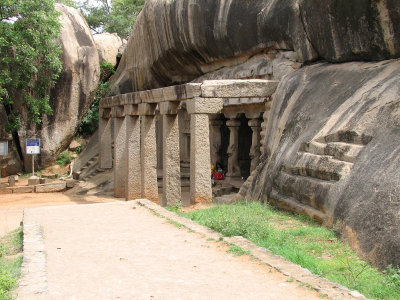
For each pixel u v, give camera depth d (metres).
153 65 21.78
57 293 5.23
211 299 4.99
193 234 8.17
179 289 5.33
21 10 18.69
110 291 5.30
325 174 8.95
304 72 12.80
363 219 7.05
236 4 15.66
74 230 8.82
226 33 16.19
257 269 5.96
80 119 23.36
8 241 8.99
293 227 8.60
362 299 4.76
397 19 9.88
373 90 9.47
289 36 13.60
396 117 8.14
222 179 19.11
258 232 7.86
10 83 19.81
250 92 13.05
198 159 12.54
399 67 9.65
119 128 18.45
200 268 6.11
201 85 12.41
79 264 6.43
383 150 7.81
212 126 19.97
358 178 7.88
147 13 21.12
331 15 11.50
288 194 10.22
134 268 6.20
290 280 5.45
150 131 15.42
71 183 21.34
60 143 22.92
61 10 23.56
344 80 10.98
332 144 9.23
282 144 11.59
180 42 18.77
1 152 19.64
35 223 9.44
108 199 18.09
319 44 12.52
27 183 21.45
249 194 12.55
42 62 20.83
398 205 6.54
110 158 22.16
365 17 10.57
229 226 8.12
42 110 21.42
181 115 21.80
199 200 12.61
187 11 17.64
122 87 25.08
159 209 11.09
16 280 5.56
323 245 7.28
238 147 19.62
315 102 11.23
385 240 6.31
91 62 23.05
